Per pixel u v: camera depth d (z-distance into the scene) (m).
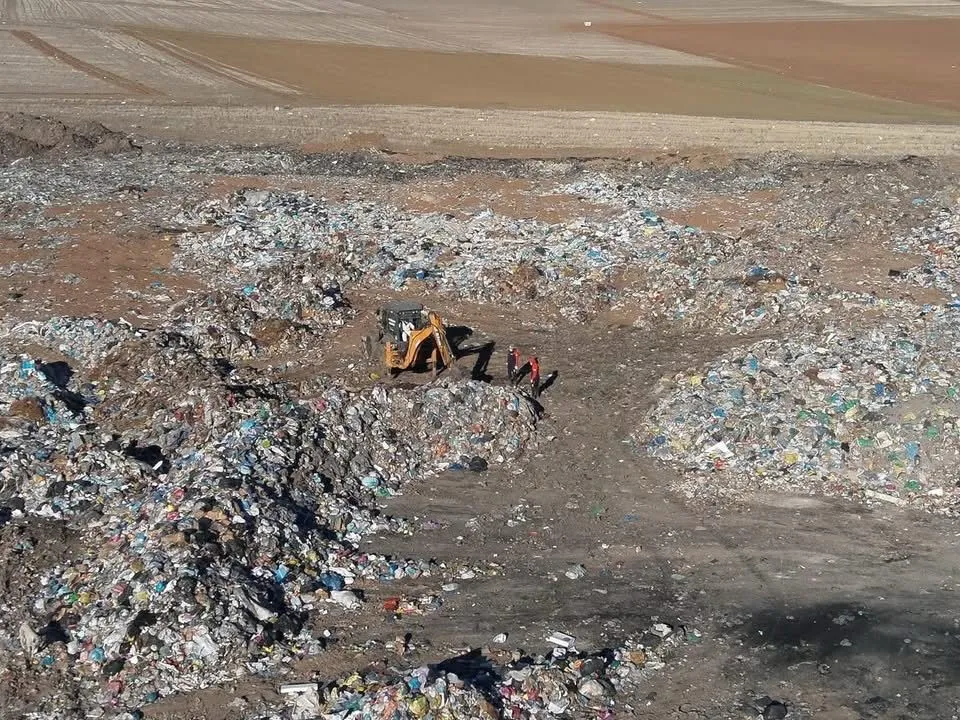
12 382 22.25
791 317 24.64
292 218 32.09
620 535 17.44
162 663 13.92
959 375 20.12
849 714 13.30
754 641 14.70
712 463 19.28
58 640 14.48
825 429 19.48
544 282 27.48
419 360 23.53
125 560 15.65
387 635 14.80
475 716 12.84
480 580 16.17
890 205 30.14
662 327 25.67
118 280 28.25
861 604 15.43
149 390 21.70
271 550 15.97
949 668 14.05
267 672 13.97
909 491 18.20
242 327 25.05
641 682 13.94
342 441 19.55
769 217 31.81
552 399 21.94
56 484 18.17
